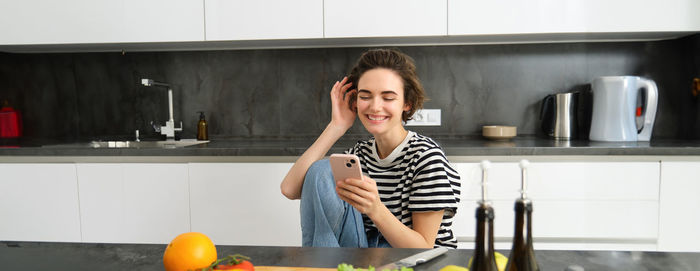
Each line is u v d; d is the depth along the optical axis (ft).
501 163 5.90
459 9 6.48
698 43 6.83
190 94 8.00
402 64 3.23
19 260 2.34
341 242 3.10
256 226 6.22
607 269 2.13
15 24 6.90
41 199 6.34
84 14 6.84
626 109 6.48
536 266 1.48
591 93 7.36
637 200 5.83
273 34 6.69
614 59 7.47
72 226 6.35
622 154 5.79
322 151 3.78
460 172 5.98
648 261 2.23
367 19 6.57
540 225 5.93
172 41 6.81
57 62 8.06
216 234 6.26
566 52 7.52
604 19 6.37
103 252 2.46
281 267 2.15
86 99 8.10
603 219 5.87
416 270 2.12
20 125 8.17
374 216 2.81
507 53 7.61
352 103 3.76
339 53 7.75
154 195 6.26
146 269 2.21
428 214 3.07
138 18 6.80
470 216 6.00
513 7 6.43
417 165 3.21
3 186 6.35
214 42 7.15
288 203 6.17
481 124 7.73
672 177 5.76
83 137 8.15
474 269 1.47
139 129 8.10
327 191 3.05
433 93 7.73
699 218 5.79
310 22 6.63
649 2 6.31
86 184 6.29
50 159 6.37
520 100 7.65
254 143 7.13
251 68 7.89
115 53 8.00
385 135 3.42
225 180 6.19
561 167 5.84
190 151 6.16
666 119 7.44
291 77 7.85
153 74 8.00
